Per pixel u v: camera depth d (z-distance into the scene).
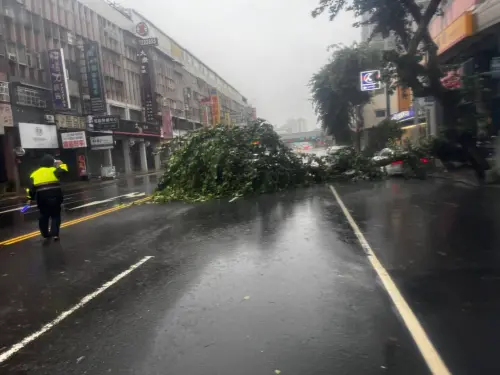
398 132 34.44
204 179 16.06
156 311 4.78
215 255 7.05
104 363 3.69
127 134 47.50
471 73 19.39
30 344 4.14
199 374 3.42
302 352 3.69
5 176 29.89
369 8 16.03
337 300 4.82
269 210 11.57
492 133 16.52
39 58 33.97
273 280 5.61
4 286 6.06
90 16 43.41
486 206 10.41
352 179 19.06
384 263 6.18
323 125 47.78
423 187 15.21
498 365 3.38
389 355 3.59
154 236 8.94
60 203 9.21
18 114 30.47
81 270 6.64
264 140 17.38
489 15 14.30
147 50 55.34
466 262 6.05
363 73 38.19
